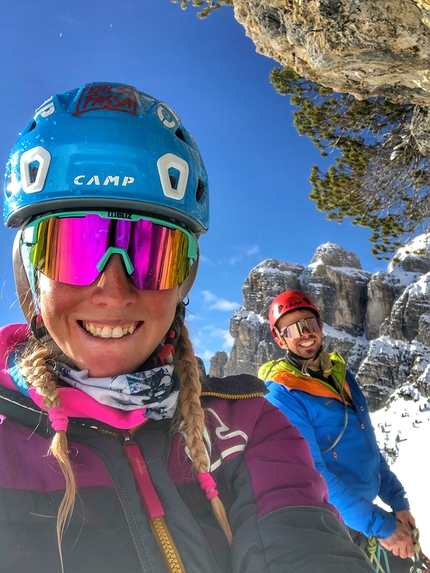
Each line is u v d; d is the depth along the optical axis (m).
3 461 0.37
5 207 0.46
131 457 0.41
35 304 0.43
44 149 0.42
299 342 1.26
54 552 0.34
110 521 0.36
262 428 0.50
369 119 3.02
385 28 1.64
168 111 0.48
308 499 0.43
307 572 0.37
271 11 2.00
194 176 0.48
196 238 0.53
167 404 0.44
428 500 4.92
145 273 0.42
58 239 0.41
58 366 0.42
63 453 0.36
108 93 0.44
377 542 1.02
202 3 2.77
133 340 0.42
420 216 3.30
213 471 0.45
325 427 1.15
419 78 1.87
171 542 0.37
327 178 3.41
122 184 0.42
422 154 2.91
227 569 0.40
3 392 0.40
